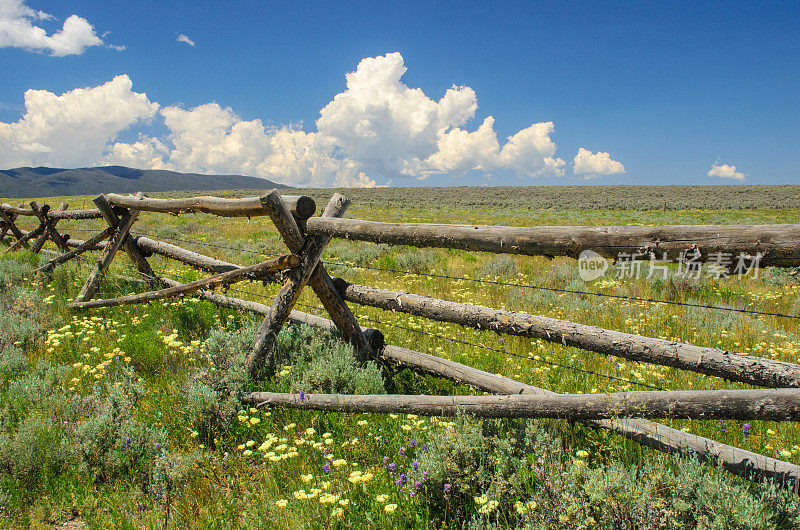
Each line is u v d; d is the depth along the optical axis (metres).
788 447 2.81
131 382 3.50
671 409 2.45
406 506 2.31
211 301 5.79
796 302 6.70
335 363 3.62
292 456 2.67
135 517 2.33
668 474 2.22
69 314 5.71
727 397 2.31
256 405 3.37
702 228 2.25
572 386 3.76
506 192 110.00
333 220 3.78
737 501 2.00
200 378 3.51
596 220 35.47
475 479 2.39
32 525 2.33
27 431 2.77
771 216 42.03
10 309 5.45
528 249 2.87
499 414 2.80
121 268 7.93
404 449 2.62
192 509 2.39
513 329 3.35
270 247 13.88
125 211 6.81
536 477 2.34
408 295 3.95
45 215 9.33
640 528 1.99
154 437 2.84
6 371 3.86
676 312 6.23
